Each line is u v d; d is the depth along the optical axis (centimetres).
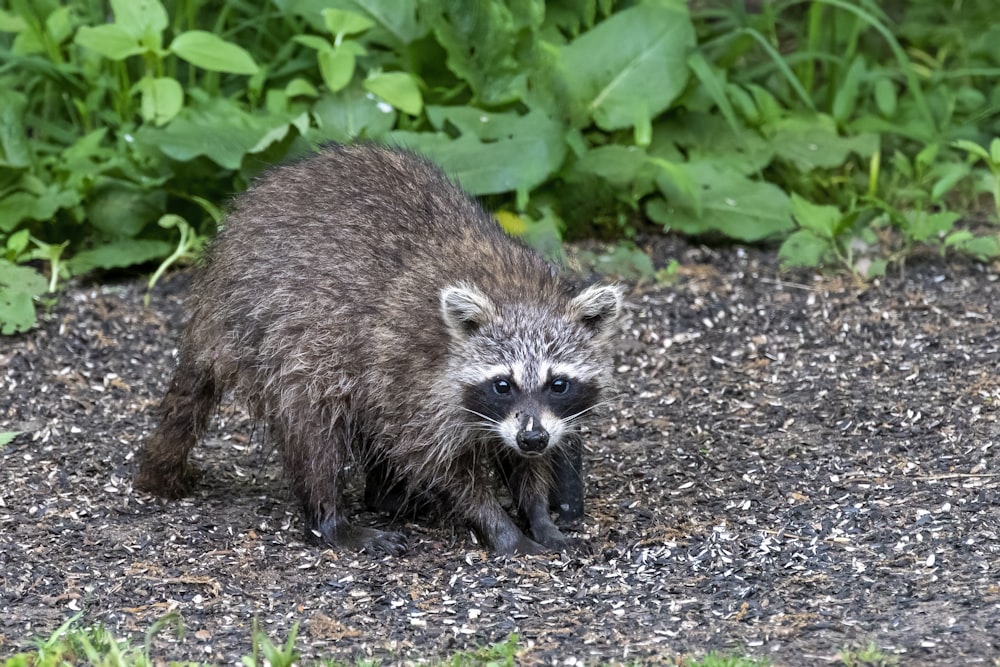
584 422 794
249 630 642
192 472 854
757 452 859
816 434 879
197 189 1170
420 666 593
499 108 1184
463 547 770
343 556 749
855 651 589
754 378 978
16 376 992
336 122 1162
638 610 655
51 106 1293
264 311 779
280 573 720
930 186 1263
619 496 811
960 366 962
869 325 1042
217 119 1148
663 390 969
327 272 772
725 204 1189
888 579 669
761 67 1349
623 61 1213
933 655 580
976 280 1111
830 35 1413
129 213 1157
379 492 836
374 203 794
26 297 1047
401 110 1197
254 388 792
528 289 788
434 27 1185
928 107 1330
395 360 764
